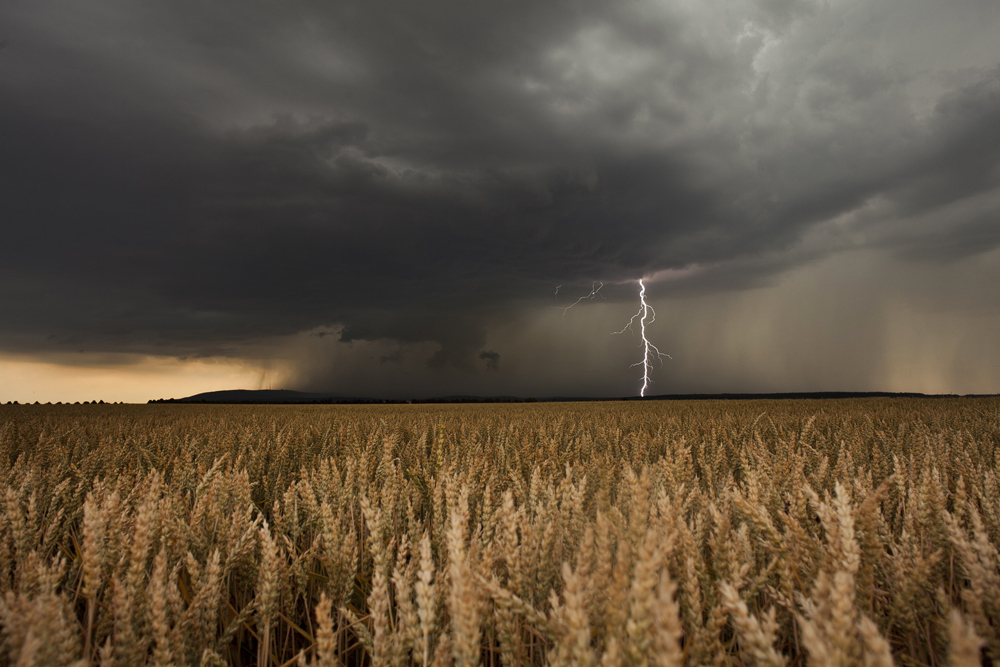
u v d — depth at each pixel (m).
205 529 2.38
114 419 13.84
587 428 9.38
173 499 2.82
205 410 28.47
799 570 1.75
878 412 11.98
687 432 7.36
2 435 6.68
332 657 1.35
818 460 4.66
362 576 2.46
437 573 1.93
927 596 1.72
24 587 1.66
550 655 1.28
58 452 5.21
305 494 2.79
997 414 8.96
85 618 1.96
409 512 2.51
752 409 17.50
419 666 1.54
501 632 1.39
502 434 6.93
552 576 1.92
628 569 1.14
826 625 1.05
